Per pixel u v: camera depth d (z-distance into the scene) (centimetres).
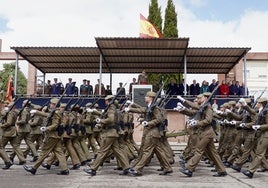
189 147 1126
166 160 945
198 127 933
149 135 927
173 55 2147
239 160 1020
